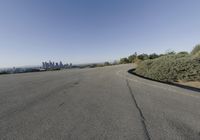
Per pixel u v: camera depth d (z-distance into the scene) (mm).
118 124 4348
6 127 4250
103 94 8117
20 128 4172
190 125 4254
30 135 3781
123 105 6145
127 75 17328
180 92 8438
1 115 5152
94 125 4293
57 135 3760
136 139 3539
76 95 7926
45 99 7168
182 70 13578
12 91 9203
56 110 5590
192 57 13859
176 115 5012
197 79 13070
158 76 14938
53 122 4531
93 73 22188
